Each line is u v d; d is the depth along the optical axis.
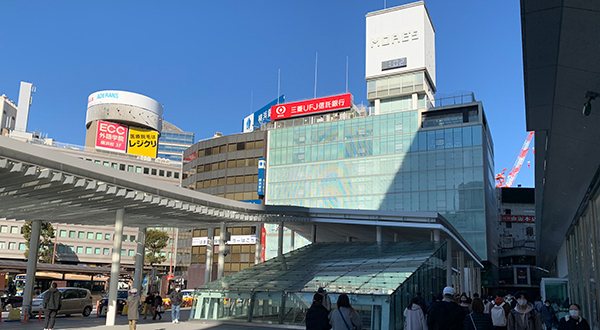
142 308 34.19
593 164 18.59
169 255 110.00
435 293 28.59
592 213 20.73
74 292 32.19
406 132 70.56
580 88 13.29
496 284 77.50
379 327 21.52
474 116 67.56
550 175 23.00
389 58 78.62
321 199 74.38
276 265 30.80
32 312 30.12
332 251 32.72
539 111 15.52
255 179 80.38
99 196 22.58
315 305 10.10
